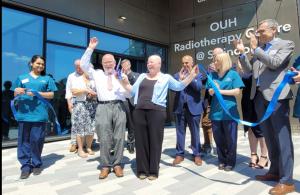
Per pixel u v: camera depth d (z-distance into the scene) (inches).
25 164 136.0
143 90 130.3
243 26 308.5
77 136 182.5
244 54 128.4
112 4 302.8
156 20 360.2
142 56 346.0
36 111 137.5
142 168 128.8
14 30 226.5
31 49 237.6
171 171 140.3
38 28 243.0
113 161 138.2
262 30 109.9
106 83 136.3
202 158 169.0
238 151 185.8
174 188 114.8
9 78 222.5
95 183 123.3
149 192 110.6
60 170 146.3
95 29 291.0
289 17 274.2
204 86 164.7
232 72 140.5
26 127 137.3
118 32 310.8
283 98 104.0
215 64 144.5
